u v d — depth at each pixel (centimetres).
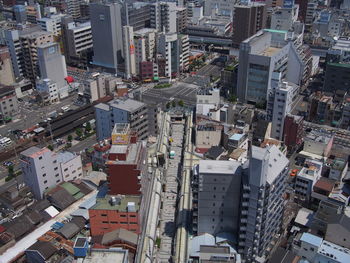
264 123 17788
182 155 18038
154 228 12950
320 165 14738
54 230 12744
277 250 11556
